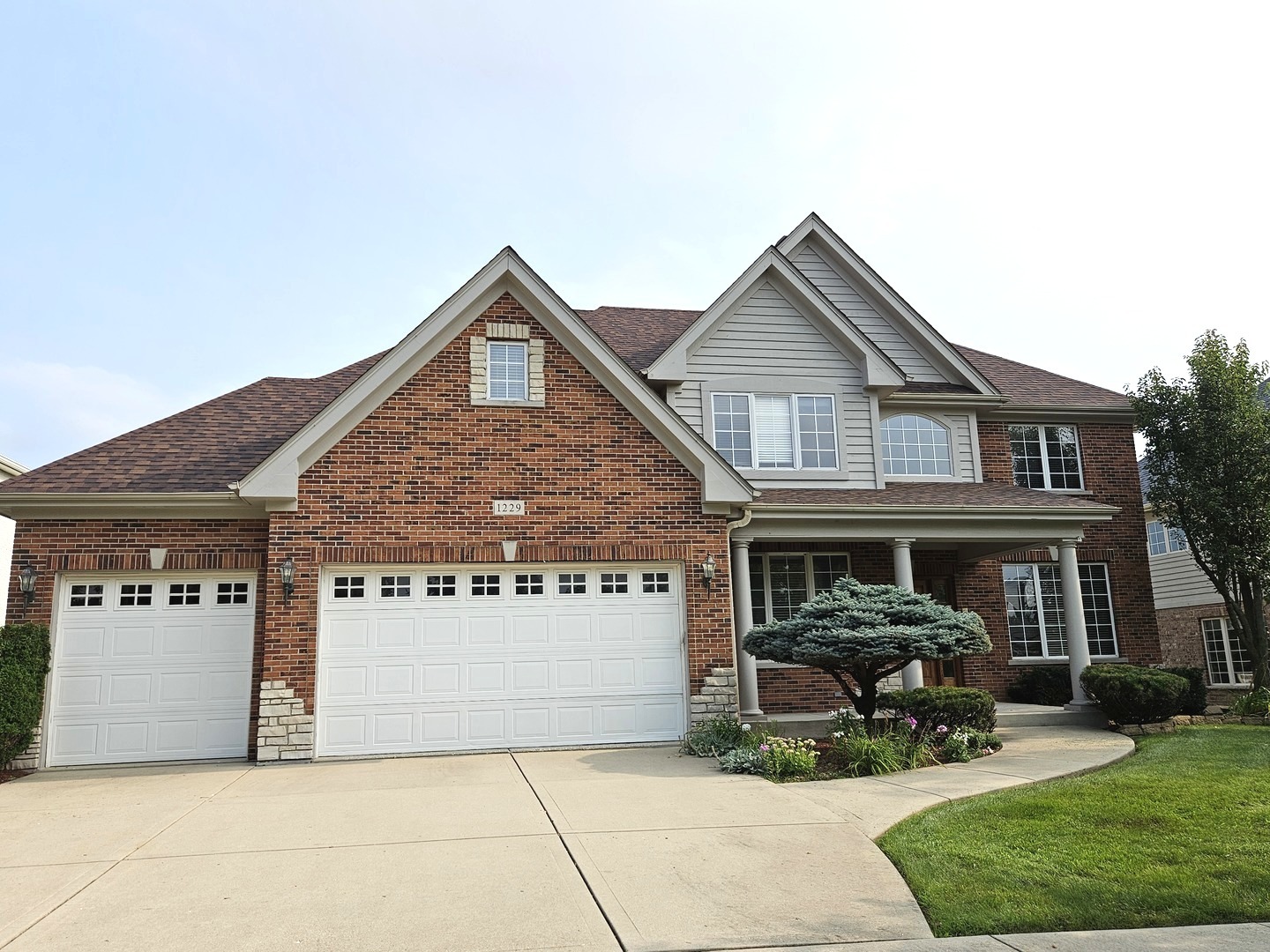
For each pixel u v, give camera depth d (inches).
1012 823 320.2
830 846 295.7
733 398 668.7
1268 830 305.1
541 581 537.0
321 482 514.9
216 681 521.0
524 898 248.1
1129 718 577.6
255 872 272.8
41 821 348.2
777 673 658.8
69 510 516.7
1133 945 217.3
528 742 518.6
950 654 467.2
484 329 553.6
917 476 716.0
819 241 764.6
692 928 227.5
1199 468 682.8
